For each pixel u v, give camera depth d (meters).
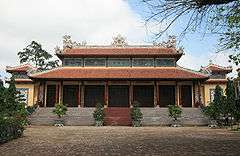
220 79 65.75
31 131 32.19
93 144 19.45
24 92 64.94
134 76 57.28
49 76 57.38
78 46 63.78
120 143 19.91
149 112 52.25
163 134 27.66
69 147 17.97
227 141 20.75
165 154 14.81
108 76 57.47
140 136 25.39
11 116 24.77
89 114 51.78
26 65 68.19
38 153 15.54
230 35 12.38
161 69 60.41
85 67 61.22
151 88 61.09
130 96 59.62
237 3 10.07
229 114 42.44
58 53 60.72
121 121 49.69
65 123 49.09
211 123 44.62
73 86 61.78
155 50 62.72
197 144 18.95
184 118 49.09
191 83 60.66
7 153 15.61
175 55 60.31
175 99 60.28
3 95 26.92
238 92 39.25
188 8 9.31
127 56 60.97
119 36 64.44
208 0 9.01
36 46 110.38
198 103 57.22
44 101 59.88
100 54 60.75
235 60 13.60
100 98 61.00
